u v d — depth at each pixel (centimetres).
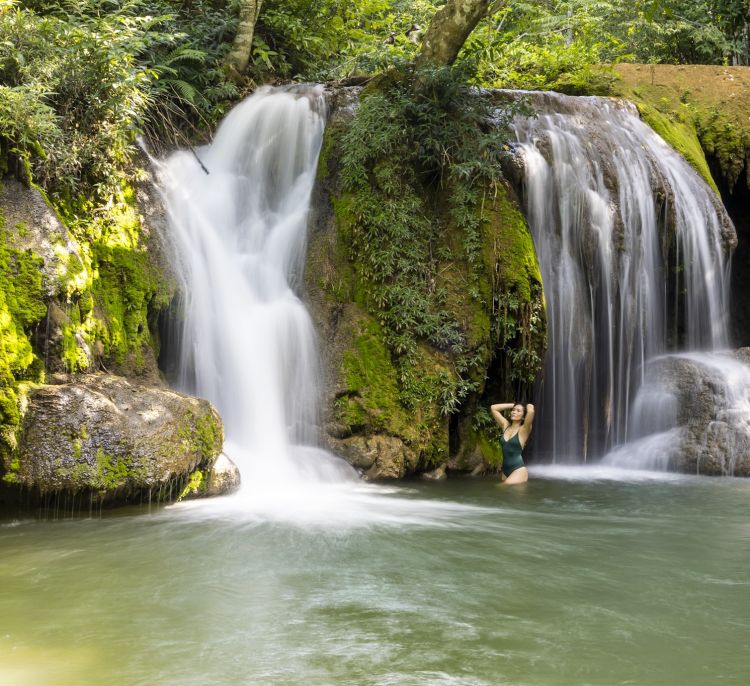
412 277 1112
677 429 1188
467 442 1106
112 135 1022
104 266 973
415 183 1172
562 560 667
